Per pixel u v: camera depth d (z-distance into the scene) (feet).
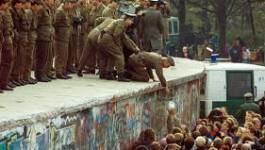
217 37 231.50
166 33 106.93
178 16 230.07
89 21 85.97
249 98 100.63
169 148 65.82
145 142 71.36
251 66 109.50
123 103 70.95
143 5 99.66
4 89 65.77
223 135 74.13
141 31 99.35
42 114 52.16
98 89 71.00
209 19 267.59
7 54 65.05
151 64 82.43
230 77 109.70
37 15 71.20
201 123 78.74
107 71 81.82
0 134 46.50
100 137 64.85
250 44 250.16
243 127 77.10
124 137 71.87
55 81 76.54
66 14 78.33
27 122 49.83
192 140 68.28
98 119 64.03
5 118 48.55
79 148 59.93
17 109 53.88
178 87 93.30
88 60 85.61
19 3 68.08
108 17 84.38
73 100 60.59
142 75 82.33
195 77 102.32
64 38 78.54
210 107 110.01
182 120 96.48
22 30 68.54
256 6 264.52
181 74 99.55
